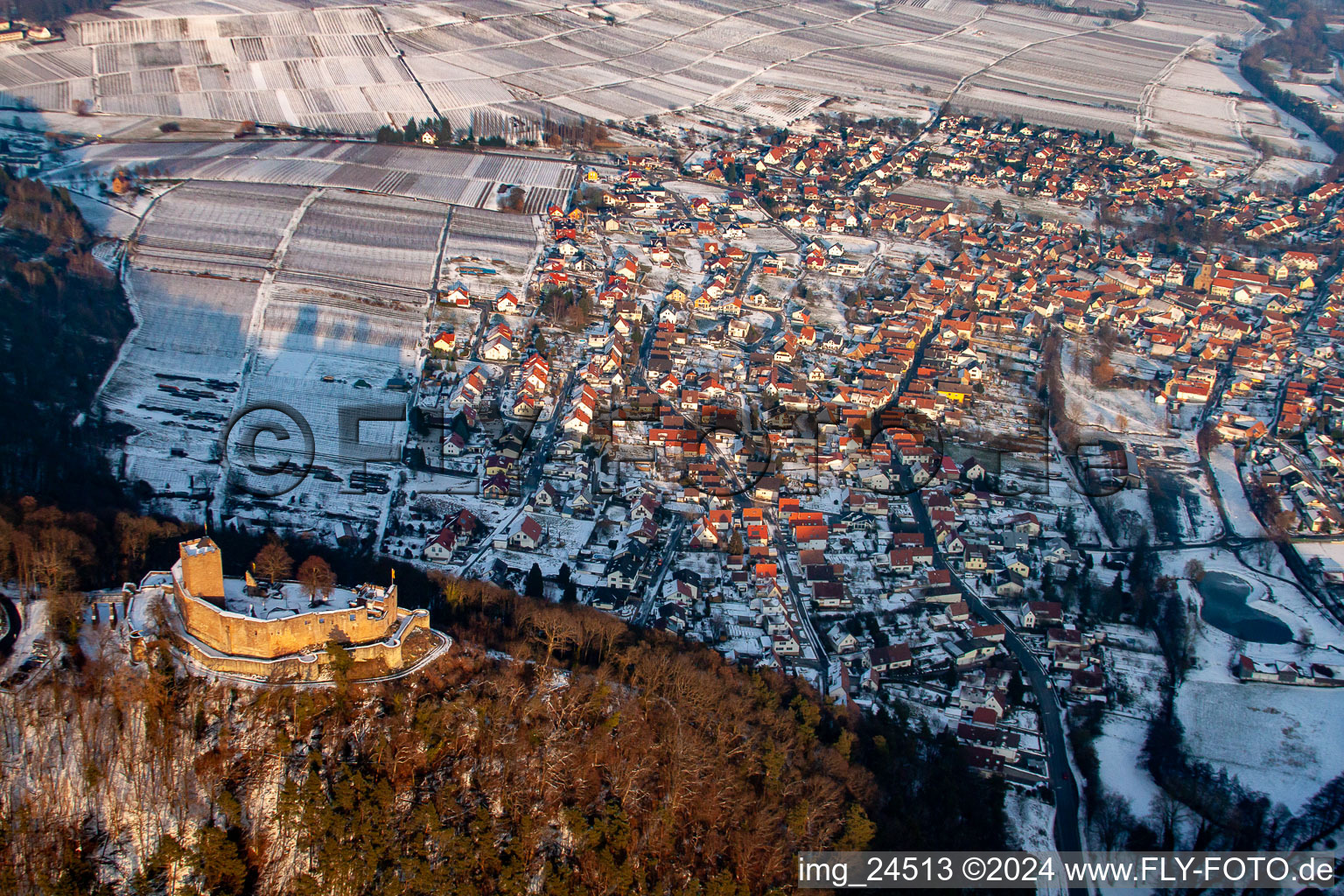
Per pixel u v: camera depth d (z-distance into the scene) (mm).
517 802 150125
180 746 142500
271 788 142500
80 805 136500
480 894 142750
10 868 130125
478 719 154375
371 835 141125
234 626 148125
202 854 135500
